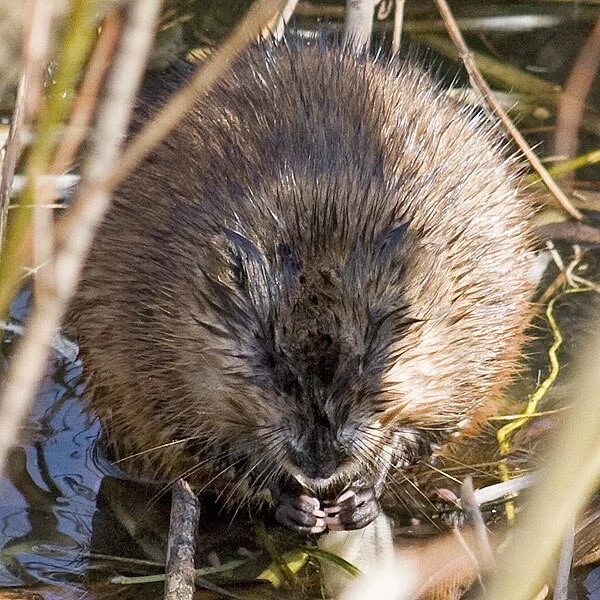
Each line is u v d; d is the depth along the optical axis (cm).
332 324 577
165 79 785
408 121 711
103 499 680
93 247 682
